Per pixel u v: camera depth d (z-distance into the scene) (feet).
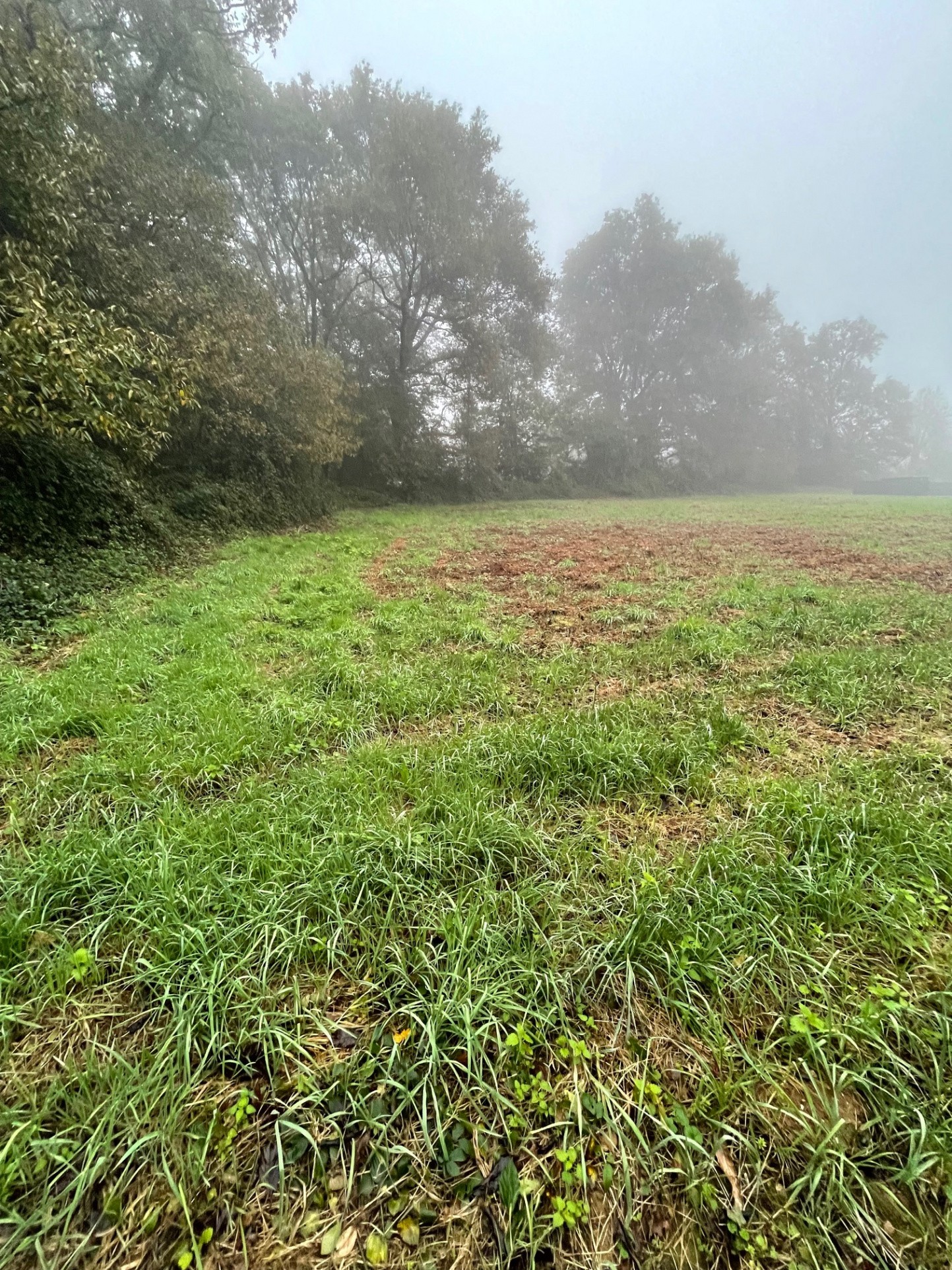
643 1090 4.77
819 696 12.59
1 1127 4.53
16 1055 5.13
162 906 6.48
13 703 11.61
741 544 40.04
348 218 67.31
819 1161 4.36
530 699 13.19
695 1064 5.09
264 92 62.95
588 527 53.83
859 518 60.08
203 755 10.06
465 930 6.12
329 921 6.43
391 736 11.54
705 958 5.96
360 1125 4.65
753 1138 4.55
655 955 5.94
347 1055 5.18
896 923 6.28
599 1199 4.22
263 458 46.85
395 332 82.38
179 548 32.22
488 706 12.71
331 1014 5.58
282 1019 5.39
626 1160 4.36
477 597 23.22
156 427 27.91
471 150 78.07
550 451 106.83
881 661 14.29
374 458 77.56
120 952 6.19
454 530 50.39
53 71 22.18
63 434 22.44
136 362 23.58
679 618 19.60
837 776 9.53
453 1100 4.78
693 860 7.44
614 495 119.96
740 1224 4.08
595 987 5.84
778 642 16.66
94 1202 4.16
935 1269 3.86
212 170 53.78
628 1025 5.45
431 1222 4.09
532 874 7.35
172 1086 4.75
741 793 9.07
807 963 5.95
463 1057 5.14
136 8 42.14
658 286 134.62
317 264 75.31
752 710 12.32
